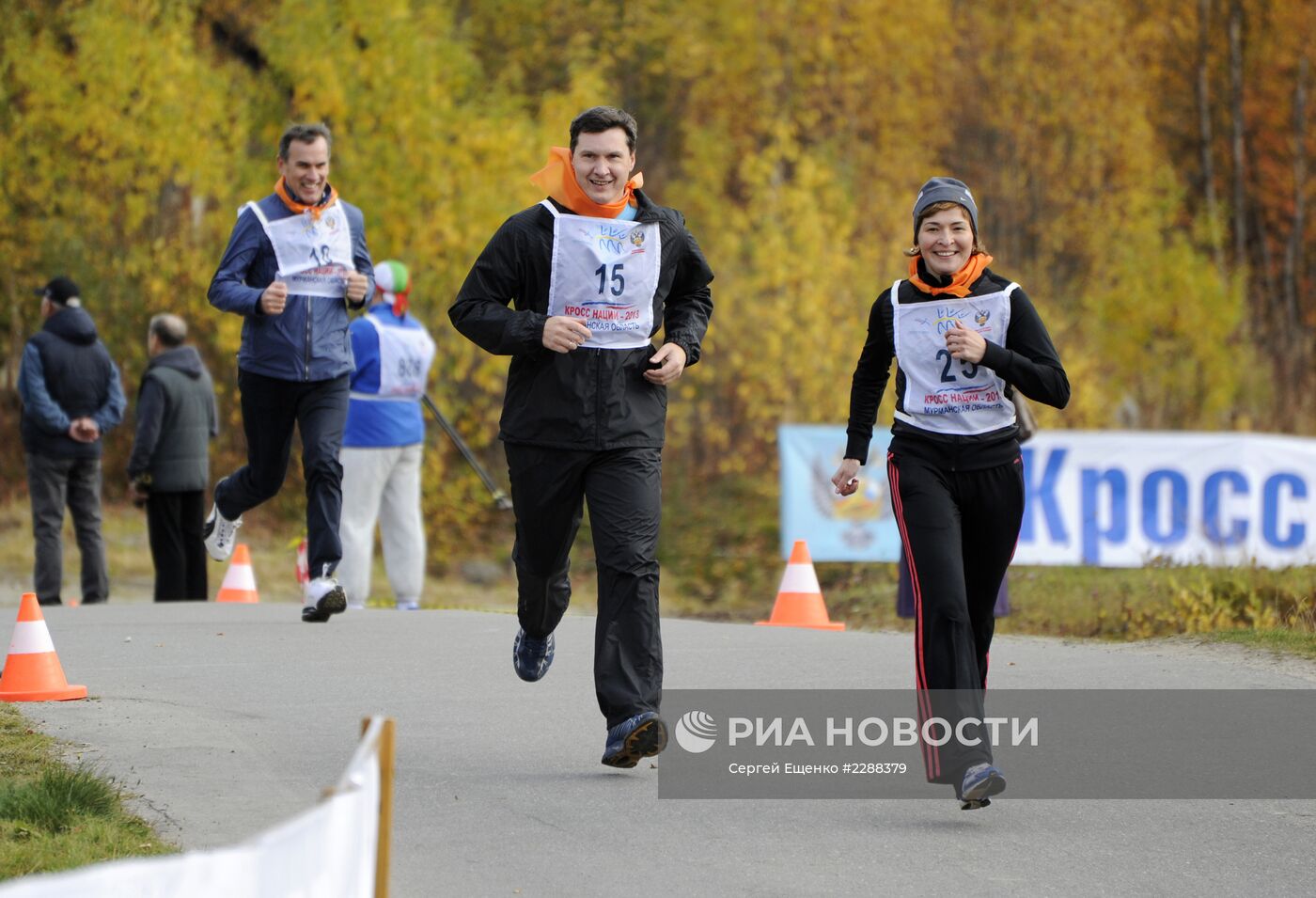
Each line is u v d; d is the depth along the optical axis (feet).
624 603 55.83
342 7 206.69
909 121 264.11
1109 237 266.77
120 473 214.69
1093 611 119.55
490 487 132.57
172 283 212.84
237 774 56.75
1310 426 260.21
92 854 45.42
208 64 220.84
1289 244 296.92
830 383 219.82
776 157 228.63
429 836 49.80
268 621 98.17
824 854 48.62
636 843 49.39
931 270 54.80
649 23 264.31
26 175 211.41
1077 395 233.55
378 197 203.62
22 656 70.03
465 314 55.93
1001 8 271.08
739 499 214.69
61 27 215.10
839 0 258.78
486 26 269.03
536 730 65.62
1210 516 153.89
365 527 111.04
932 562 52.80
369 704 70.49
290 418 89.92
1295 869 47.70
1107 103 271.49
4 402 216.54
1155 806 55.01
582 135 56.24
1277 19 309.83
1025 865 47.75
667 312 59.16
